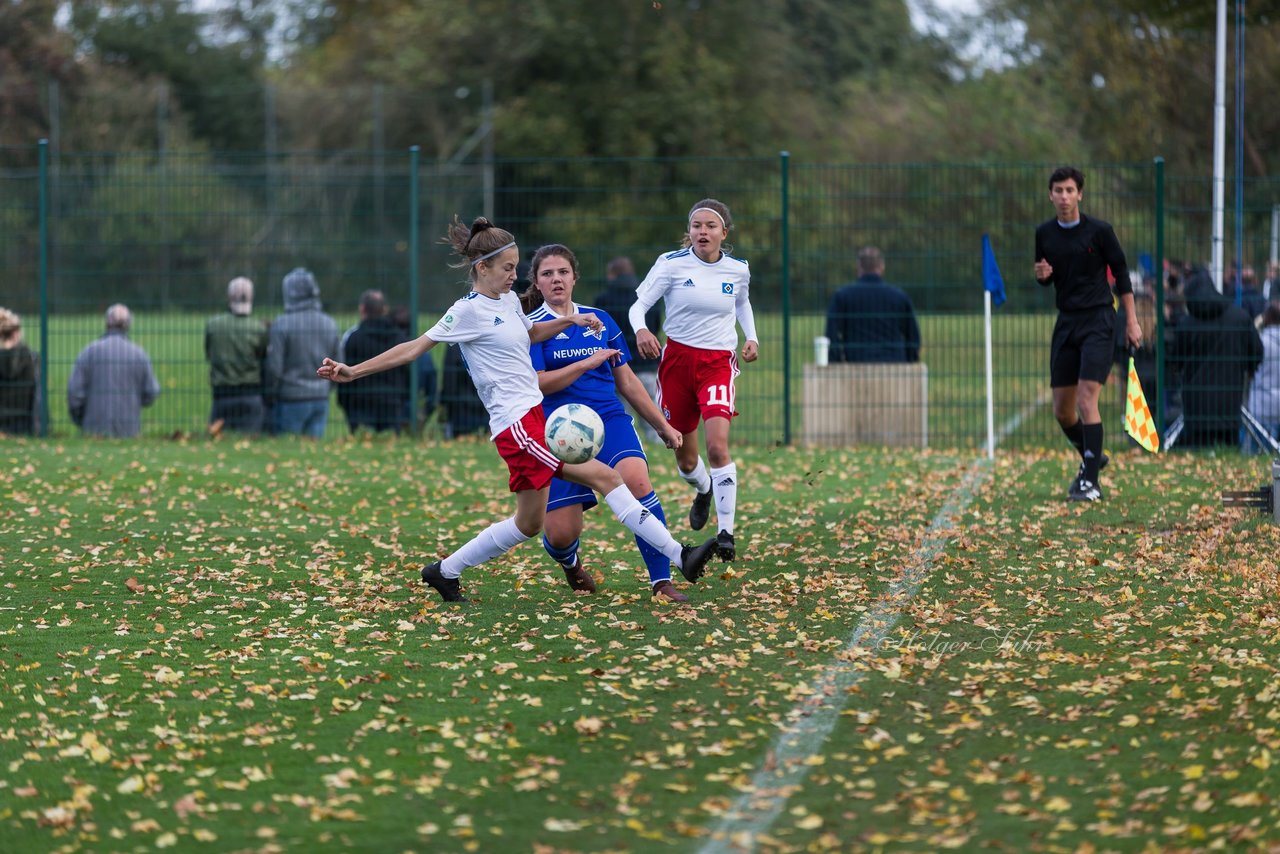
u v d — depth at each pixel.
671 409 17.91
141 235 40.66
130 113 94.06
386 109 97.31
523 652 13.68
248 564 18.11
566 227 63.94
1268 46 54.03
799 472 25.88
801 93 99.31
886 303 30.08
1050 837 9.05
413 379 31.38
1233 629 13.87
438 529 20.61
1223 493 20.62
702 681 12.59
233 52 112.50
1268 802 9.31
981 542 18.80
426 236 80.19
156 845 9.14
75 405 31.81
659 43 94.88
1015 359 33.41
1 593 16.42
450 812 9.66
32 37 92.25
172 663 13.39
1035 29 70.75
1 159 85.56
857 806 9.69
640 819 9.52
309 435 31.72
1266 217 39.78
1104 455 26.42
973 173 33.78
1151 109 57.44
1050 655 13.08
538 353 15.49
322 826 9.43
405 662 13.32
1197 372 28.12
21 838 9.27
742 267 17.67
